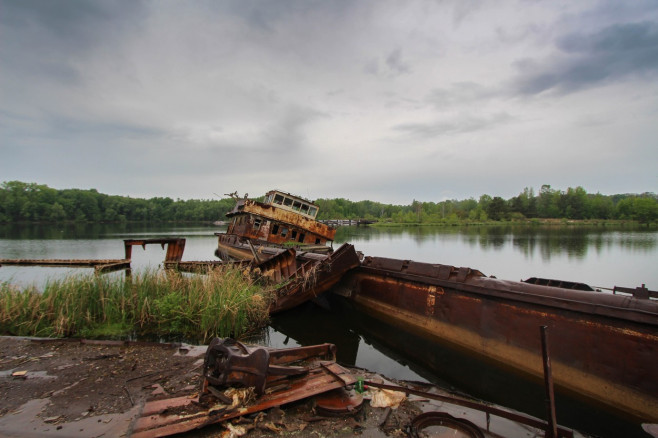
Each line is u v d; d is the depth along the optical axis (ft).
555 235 188.75
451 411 15.66
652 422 16.67
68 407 14.80
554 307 21.21
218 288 31.14
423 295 30.50
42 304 28.43
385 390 16.75
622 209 344.08
